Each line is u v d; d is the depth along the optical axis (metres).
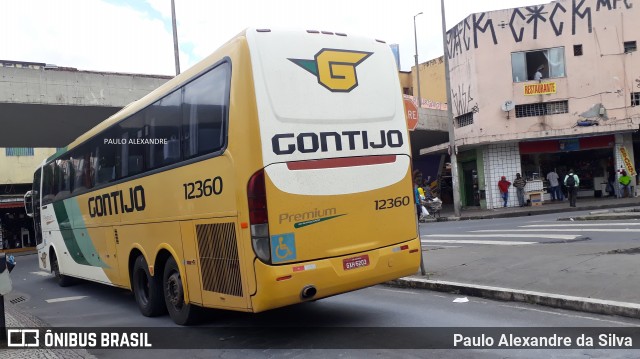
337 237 5.76
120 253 8.70
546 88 25.69
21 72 18.11
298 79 5.73
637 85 25.11
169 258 7.24
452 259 10.28
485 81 26.28
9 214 34.41
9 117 19.94
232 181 5.59
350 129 5.97
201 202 6.19
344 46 6.13
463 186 29.31
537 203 25.34
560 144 25.94
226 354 5.80
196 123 6.34
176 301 7.16
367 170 6.04
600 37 25.31
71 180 10.98
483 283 7.88
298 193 5.54
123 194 8.41
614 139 25.50
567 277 7.62
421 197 24.86
